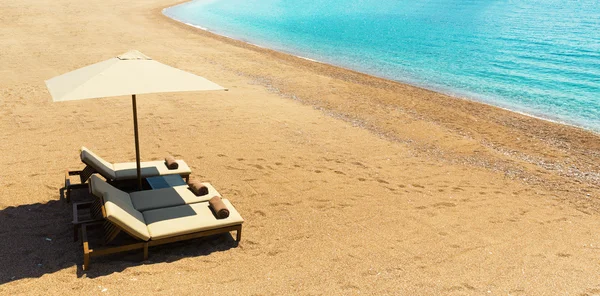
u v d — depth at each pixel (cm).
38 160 835
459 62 2548
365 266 554
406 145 1128
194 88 538
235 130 1120
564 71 2342
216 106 1329
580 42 3325
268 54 2439
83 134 1005
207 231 551
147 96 1384
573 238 693
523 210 792
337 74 2034
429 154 1077
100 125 1077
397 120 1345
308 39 3238
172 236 527
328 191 801
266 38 3203
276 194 768
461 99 1734
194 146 983
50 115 1130
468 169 997
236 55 2283
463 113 1501
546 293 524
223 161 909
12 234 570
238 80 1719
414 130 1259
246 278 508
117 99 1327
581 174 1018
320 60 2469
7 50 1981
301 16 4800
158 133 1050
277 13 5009
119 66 545
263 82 1720
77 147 919
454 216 737
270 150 998
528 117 1516
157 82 529
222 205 570
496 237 671
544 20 4816
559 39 3488
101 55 1984
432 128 1291
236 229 575
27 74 1566
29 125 1042
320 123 1250
